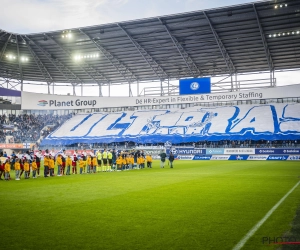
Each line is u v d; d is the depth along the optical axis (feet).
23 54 204.85
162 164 117.29
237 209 37.63
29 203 42.98
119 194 50.24
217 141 191.62
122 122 215.10
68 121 226.58
